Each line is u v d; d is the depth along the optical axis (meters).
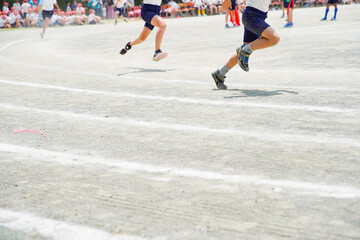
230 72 12.10
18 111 8.23
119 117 7.49
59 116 7.72
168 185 4.48
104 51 19.25
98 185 4.54
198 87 9.96
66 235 3.54
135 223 3.69
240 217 3.72
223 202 4.03
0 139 6.44
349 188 4.23
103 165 5.16
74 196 4.29
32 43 25.12
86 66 14.42
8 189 4.52
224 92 9.23
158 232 3.52
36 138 6.43
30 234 3.57
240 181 4.52
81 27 43.91
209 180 4.57
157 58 12.71
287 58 13.97
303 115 7.14
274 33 8.65
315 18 33.69
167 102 8.51
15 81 11.69
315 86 9.42
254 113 7.39
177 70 12.84
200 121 7.04
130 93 9.56
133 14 61.06
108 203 4.10
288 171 4.75
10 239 3.50
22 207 4.08
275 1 63.56
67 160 5.39
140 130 6.64
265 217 3.71
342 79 10.05
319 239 3.33
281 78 10.63
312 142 5.75
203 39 22.41
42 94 9.80
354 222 3.56
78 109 8.21
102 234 3.52
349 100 8.01
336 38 18.19
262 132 6.30
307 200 4.00
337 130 6.25
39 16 48.75
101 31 34.31
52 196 4.30
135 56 16.94
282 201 4.00
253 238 3.38
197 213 3.83
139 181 4.61
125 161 5.28
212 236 3.43
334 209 3.80
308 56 14.03
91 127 6.92
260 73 11.59
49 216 3.88
